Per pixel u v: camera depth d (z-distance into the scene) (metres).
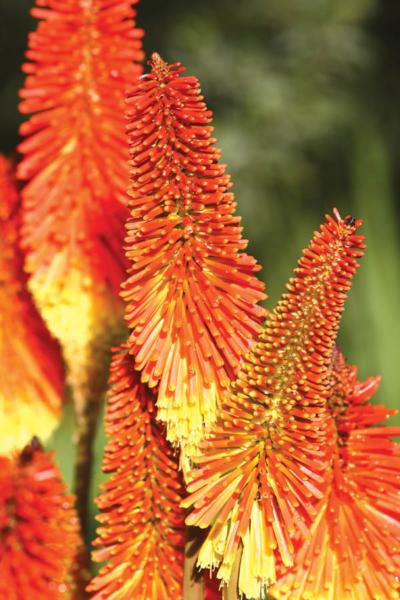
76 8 0.88
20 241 0.93
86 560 0.78
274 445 0.70
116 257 0.90
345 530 0.72
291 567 0.72
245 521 0.69
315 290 0.67
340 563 0.72
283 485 0.69
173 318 0.70
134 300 0.70
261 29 2.79
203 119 0.68
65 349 0.89
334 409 0.73
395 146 2.73
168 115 0.68
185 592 0.71
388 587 0.72
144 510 0.73
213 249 0.69
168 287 0.70
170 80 0.68
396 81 2.81
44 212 0.90
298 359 0.68
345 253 0.67
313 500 0.72
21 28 2.73
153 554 0.74
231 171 2.63
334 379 0.73
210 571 0.71
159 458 0.73
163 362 0.70
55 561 0.73
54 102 0.89
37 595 0.73
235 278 0.70
